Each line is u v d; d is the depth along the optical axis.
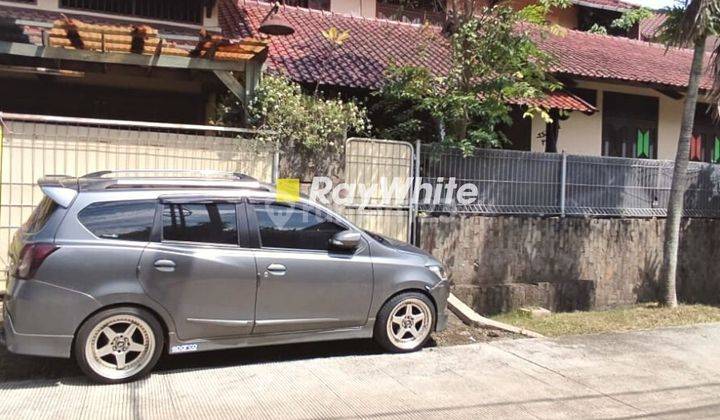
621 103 14.69
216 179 5.96
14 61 9.97
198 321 5.41
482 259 9.34
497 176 9.67
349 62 11.65
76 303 5.02
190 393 5.04
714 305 10.41
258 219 5.76
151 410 4.66
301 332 5.85
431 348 6.57
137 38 8.00
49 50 8.02
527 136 13.20
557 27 9.73
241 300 5.55
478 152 9.54
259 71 8.70
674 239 9.53
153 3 11.34
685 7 9.06
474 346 6.71
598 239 10.12
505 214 9.72
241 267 5.54
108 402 4.79
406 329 6.34
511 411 4.89
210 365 5.86
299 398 5.00
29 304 4.93
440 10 14.73
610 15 18.12
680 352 6.80
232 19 12.63
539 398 5.20
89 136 7.62
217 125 9.16
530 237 9.66
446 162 9.41
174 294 5.31
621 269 10.28
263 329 5.67
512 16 9.35
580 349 6.78
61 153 7.52
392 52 12.62
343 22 14.16
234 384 5.29
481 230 9.34
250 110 8.56
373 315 6.13
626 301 10.30
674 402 5.24
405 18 15.42
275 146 8.44
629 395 5.36
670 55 16.52
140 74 10.83
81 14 10.78
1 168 7.27
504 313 9.05
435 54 12.79
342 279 5.94
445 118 9.55
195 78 10.99
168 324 5.33
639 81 12.97
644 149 14.92
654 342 7.20
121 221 5.29
